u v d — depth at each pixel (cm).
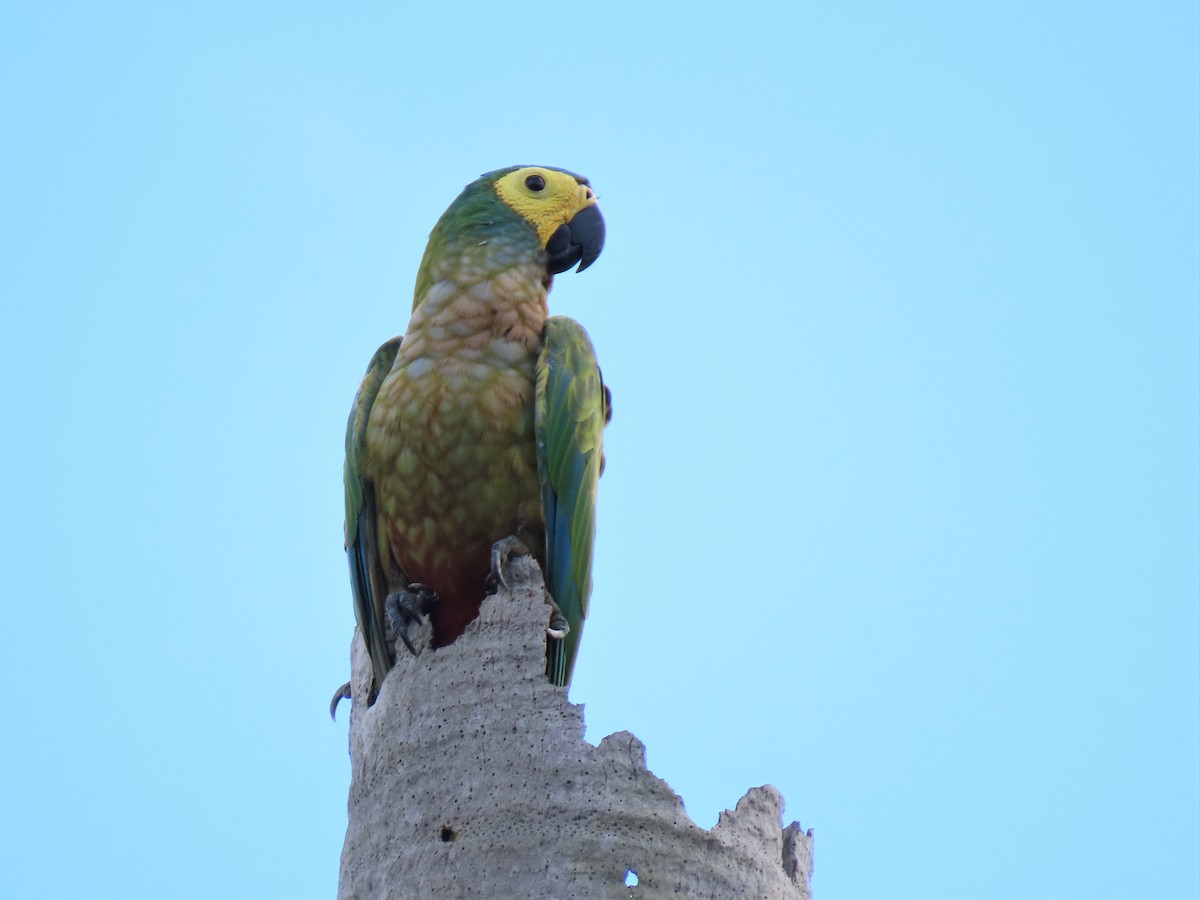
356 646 1305
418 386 1277
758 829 1073
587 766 1034
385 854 1057
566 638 1248
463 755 1055
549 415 1264
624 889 999
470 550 1272
